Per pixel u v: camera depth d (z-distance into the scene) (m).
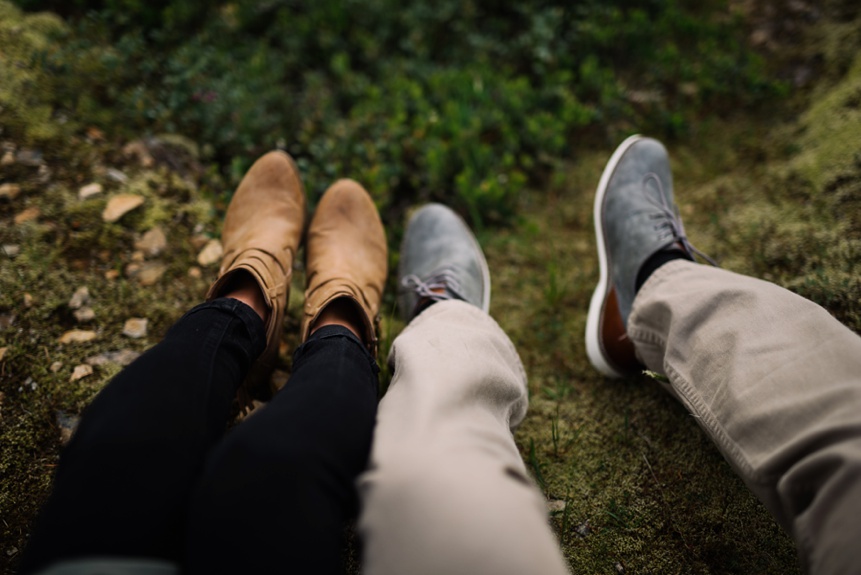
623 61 2.51
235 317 1.22
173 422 0.89
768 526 1.36
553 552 0.77
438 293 1.70
